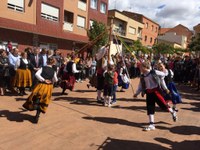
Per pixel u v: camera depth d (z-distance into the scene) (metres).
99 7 32.84
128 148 5.86
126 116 8.49
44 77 7.17
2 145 5.54
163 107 7.50
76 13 28.80
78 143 5.95
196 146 6.21
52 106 9.07
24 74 10.23
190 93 14.63
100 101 10.25
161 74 7.22
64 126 7.02
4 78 10.38
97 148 5.74
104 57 10.51
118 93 12.93
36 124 7.01
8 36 20.81
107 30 13.02
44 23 24.19
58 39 26.06
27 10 22.27
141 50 41.56
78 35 29.14
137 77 21.98
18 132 6.34
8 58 10.46
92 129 6.95
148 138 6.57
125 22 43.41
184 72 19.28
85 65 17.91
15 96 10.16
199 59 17.70
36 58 11.05
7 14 20.66
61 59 13.75
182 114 9.22
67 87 11.20
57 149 5.55
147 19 53.62
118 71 13.44
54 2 25.20
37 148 5.52
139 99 11.57
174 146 6.14
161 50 52.06
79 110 8.83
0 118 7.28
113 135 6.62
